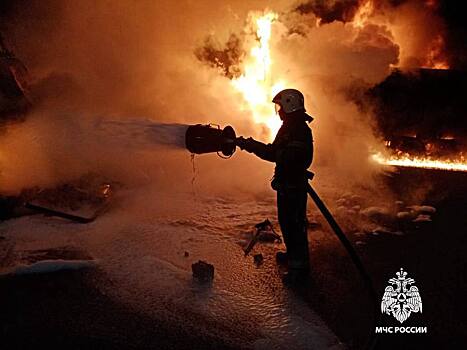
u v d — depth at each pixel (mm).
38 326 3137
